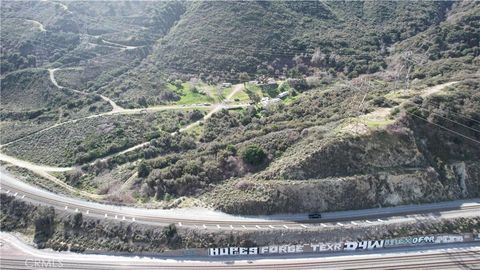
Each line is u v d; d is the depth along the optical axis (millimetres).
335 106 133625
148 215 104062
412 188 106938
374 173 106938
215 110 152125
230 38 192750
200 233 97688
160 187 111625
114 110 155375
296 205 103438
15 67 185500
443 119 114375
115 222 102562
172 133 139125
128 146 134250
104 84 178125
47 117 156125
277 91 165750
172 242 97625
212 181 112000
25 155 135750
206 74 180875
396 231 98938
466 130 114312
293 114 136250
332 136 110938
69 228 104062
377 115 118062
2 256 99062
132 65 194125
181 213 104000
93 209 107875
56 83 173500
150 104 160375
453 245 99000
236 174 112562
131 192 112875
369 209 104625
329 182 104688
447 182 109250
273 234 97188
